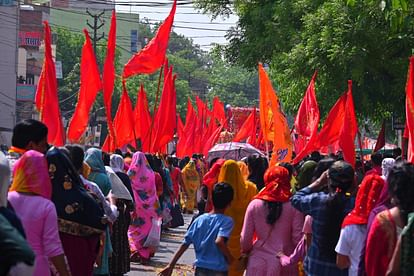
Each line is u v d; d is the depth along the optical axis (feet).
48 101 43.01
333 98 80.18
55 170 29.40
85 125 50.19
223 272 30.83
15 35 207.41
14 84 207.92
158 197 61.41
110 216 35.63
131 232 57.36
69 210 29.35
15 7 207.10
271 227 32.81
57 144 43.24
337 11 73.82
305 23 80.38
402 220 22.99
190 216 107.14
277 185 33.04
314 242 29.91
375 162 52.06
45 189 25.82
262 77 51.62
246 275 33.27
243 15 103.71
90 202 29.96
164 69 67.15
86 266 30.07
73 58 248.93
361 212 27.20
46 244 25.39
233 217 35.58
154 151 67.97
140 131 71.67
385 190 25.23
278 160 55.72
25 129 28.86
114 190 45.65
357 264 27.09
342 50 72.79
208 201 39.19
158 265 57.36
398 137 100.42
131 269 54.70
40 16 243.40
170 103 67.05
